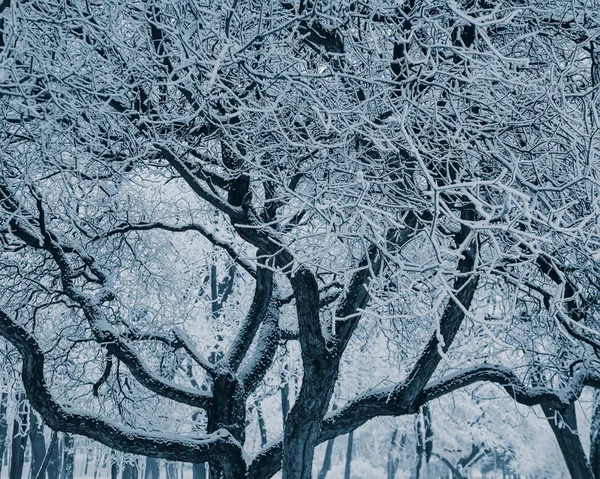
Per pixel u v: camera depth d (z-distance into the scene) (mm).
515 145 6105
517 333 10328
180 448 8242
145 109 6395
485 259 8273
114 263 11391
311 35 6051
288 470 7801
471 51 4898
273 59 5863
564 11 6102
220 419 9039
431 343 7949
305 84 5125
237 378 9281
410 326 10906
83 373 11273
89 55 5273
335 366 7516
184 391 9125
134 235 12234
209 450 8336
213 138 6664
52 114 5742
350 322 7613
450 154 5488
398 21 5605
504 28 6695
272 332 9781
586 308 8023
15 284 10273
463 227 6629
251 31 5988
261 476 8492
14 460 19203
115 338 9000
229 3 5258
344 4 5242
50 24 5613
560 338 9398
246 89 5762
